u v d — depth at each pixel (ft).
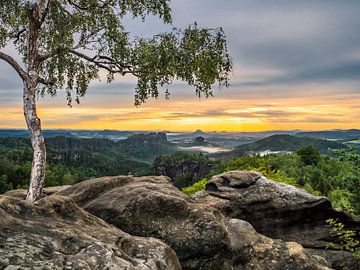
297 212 60.39
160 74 50.83
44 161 43.73
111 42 52.29
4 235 16.60
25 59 57.67
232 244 34.53
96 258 17.37
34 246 16.44
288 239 59.11
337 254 55.06
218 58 49.49
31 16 45.29
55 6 53.16
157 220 31.09
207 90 52.24
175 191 36.63
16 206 20.33
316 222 61.72
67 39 51.26
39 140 43.86
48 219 20.56
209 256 29.68
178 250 29.22
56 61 56.49
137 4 52.37
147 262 20.07
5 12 54.24
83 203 36.17
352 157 50.29
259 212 59.77
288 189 63.26
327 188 121.90
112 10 52.80
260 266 34.06
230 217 58.13
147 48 49.98
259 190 62.54
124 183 40.57
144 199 31.94
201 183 107.96
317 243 58.70
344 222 62.80
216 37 51.24
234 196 60.95
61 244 17.69
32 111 44.32
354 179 53.11
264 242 36.88
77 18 52.16
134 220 31.07
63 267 15.71
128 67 51.85
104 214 31.71
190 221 31.07
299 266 34.22
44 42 55.98
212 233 29.94
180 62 49.60
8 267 14.24
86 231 20.68
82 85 58.18
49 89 57.93
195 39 50.21
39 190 42.45
